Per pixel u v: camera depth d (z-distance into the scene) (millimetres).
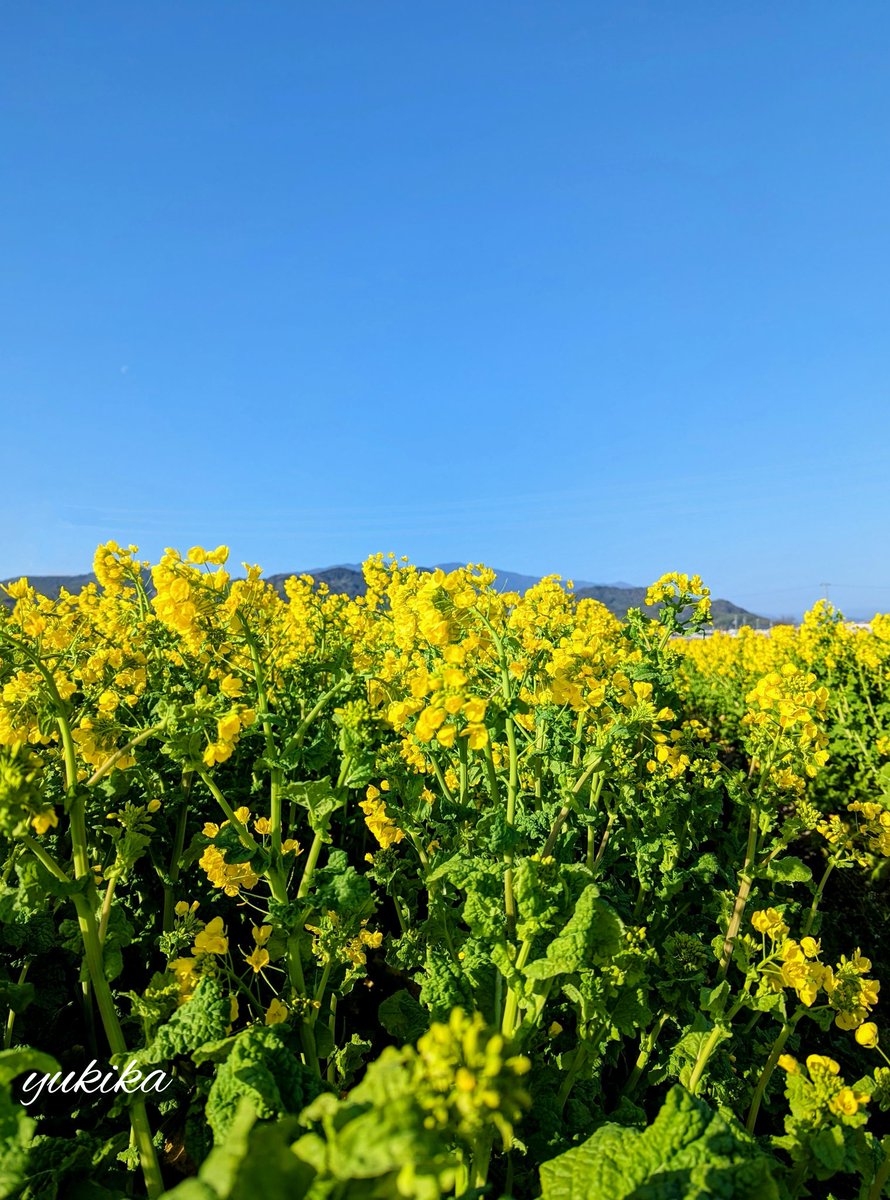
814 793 6543
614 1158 1525
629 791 3307
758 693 2834
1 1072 1271
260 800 3799
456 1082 1009
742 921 3113
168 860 3414
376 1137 941
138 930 3359
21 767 1851
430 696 2361
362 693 2541
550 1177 1548
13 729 2533
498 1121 1010
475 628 2469
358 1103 1053
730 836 3639
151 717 3428
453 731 2223
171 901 3279
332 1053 2627
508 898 2117
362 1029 3250
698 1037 2504
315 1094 1644
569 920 1905
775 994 2385
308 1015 2342
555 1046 2645
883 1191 2111
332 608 5133
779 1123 2762
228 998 1991
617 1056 2824
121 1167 2236
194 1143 2023
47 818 1913
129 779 3281
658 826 3285
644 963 2309
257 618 2785
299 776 3336
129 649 3602
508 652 2447
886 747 4973
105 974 2150
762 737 2828
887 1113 3012
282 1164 1028
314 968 3010
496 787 2484
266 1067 1629
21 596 3258
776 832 5613
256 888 3635
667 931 3365
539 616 3105
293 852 2617
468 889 2107
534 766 3033
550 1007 2707
